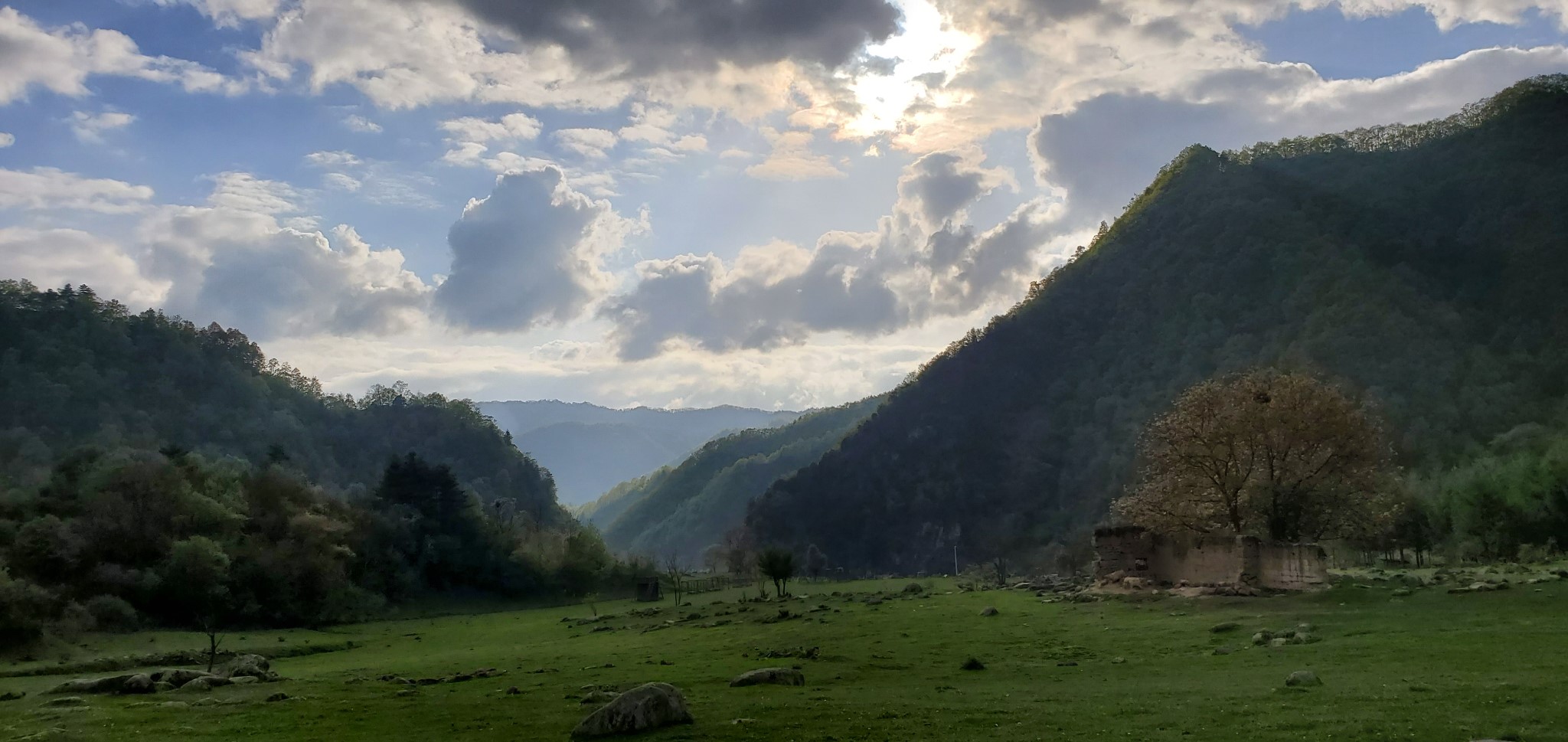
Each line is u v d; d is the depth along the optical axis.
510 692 28.09
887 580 117.62
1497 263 178.25
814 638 41.84
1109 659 31.16
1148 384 193.50
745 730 19.56
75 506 84.06
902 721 20.27
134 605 74.81
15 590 58.06
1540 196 186.88
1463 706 18.25
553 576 131.12
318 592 88.56
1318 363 161.88
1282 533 56.81
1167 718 19.19
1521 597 38.22
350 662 50.56
